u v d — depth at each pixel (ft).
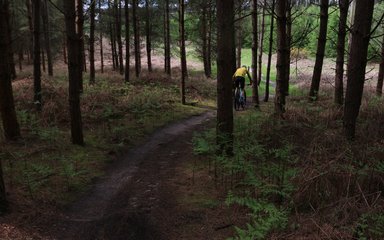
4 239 17.16
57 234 18.52
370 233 14.73
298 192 18.69
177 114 52.24
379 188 18.67
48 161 28.73
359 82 23.94
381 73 51.88
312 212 17.69
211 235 17.99
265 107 58.08
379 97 44.86
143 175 27.14
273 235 16.10
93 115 43.96
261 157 24.68
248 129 32.60
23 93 48.55
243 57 184.96
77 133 33.60
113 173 27.81
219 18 26.55
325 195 18.21
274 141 27.32
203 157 30.58
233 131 30.76
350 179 18.17
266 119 33.42
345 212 16.01
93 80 68.49
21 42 112.27
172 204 21.61
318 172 18.99
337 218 16.29
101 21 106.93
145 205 21.58
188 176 26.30
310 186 18.65
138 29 104.94
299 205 18.47
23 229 18.39
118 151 33.30
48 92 47.37
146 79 79.56
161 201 22.09
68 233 18.65
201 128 43.83
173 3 98.02
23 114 36.42
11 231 17.94
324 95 53.62
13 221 18.86
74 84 32.89
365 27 23.25
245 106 59.57
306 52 162.20
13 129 32.58
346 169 19.02
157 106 53.83
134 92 59.21
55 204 21.74
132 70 119.24
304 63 145.18
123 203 22.08
